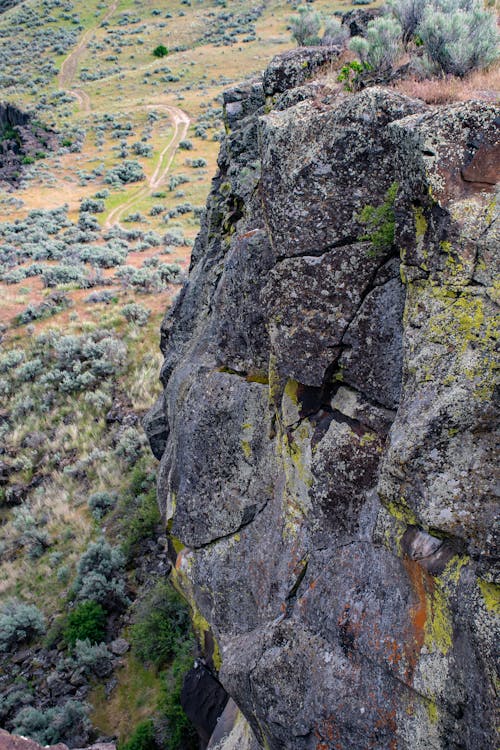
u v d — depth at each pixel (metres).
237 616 7.10
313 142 5.92
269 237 6.56
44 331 24.31
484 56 6.32
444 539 4.43
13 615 13.68
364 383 5.64
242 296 7.54
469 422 4.27
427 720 4.56
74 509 16.88
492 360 4.23
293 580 6.03
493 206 4.48
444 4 7.62
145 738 10.04
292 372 6.04
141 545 14.62
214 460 7.71
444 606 4.38
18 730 10.98
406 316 5.04
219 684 9.11
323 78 7.78
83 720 11.01
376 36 6.99
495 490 4.14
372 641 5.00
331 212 5.77
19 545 16.44
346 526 5.61
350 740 5.10
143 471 16.80
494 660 3.92
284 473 6.61
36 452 19.33
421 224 4.90
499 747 3.95
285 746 5.71
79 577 14.09
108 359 21.81
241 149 10.88
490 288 4.36
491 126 4.59
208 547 7.77
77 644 12.33
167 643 11.79
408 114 5.38
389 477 4.69
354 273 5.64
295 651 5.67
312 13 11.24
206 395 7.95
